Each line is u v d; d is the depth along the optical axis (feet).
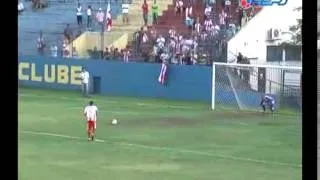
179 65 145.18
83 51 175.73
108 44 172.86
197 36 158.20
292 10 139.54
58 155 74.28
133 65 152.35
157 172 65.00
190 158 73.00
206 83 140.05
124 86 153.89
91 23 177.99
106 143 84.17
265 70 128.06
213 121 107.34
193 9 161.89
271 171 65.16
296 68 121.49
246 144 83.35
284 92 125.80
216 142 85.35
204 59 153.79
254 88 128.36
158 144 83.46
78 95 152.66
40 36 183.21
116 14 175.22
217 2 156.76
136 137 89.35
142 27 170.30
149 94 149.89
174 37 162.20
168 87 146.92
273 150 78.02
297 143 83.35
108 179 61.05
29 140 85.76
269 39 142.41
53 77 166.81
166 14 167.63
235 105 129.80
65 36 180.45
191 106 131.03
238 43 148.77
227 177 62.39
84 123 104.12
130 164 68.85
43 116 113.39
